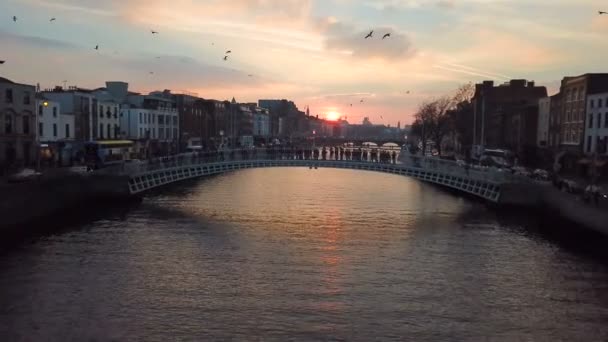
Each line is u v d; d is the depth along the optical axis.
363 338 20.45
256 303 24.17
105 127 84.06
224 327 21.42
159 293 25.44
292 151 65.88
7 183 41.34
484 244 36.06
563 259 32.03
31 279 27.34
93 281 27.17
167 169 55.25
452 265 30.75
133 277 27.91
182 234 38.56
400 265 30.75
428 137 126.56
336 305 24.03
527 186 47.59
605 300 25.00
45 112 67.50
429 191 67.38
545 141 80.50
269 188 69.56
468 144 97.88
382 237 38.16
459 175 52.59
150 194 61.50
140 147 88.81
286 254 33.03
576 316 22.98
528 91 108.00
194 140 118.94
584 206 34.84
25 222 38.50
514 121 93.00
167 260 31.38
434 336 20.77
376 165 57.09
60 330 20.97
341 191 66.50
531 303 24.55
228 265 30.42
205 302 24.25
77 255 32.22
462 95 112.69
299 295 25.30
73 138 74.06
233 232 39.47
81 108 76.38
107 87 99.44
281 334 20.75
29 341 19.89
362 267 30.27
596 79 64.56
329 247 35.00
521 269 29.97
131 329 21.14
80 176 48.09
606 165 58.22
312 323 21.91
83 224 41.97
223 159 60.41
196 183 76.38
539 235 39.12
